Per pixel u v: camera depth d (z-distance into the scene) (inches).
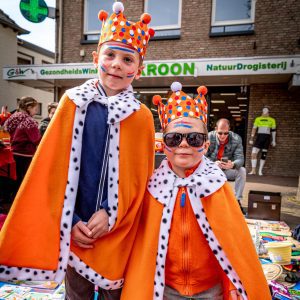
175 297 52.9
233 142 153.1
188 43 311.7
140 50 51.9
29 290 77.9
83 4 344.5
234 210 50.3
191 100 52.9
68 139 46.7
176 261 51.9
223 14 306.5
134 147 49.9
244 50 297.0
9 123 153.5
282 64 245.6
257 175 289.1
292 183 249.6
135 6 328.2
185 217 51.7
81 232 46.8
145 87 333.4
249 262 48.1
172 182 52.5
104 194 48.7
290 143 288.0
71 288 54.4
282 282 81.7
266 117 282.7
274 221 135.4
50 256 45.6
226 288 51.8
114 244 49.5
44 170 45.9
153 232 51.2
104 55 50.1
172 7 321.4
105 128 48.3
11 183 155.7
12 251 45.3
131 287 49.9
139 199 51.3
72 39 346.9
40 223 45.4
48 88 393.4
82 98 47.0
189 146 50.7
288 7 283.4
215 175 51.6
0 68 524.7
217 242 49.3
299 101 284.8
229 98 323.9
